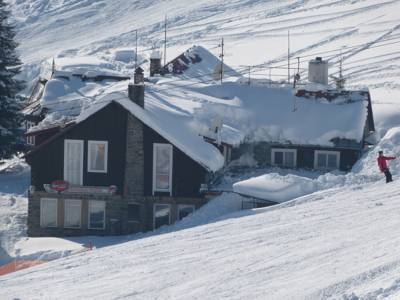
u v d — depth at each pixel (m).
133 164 106.69
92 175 107.25
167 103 118.38
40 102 154.62
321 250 59.03
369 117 124.12
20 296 57.81
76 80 158.25
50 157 107.44
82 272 64.75
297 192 95.88
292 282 50.75
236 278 54.59
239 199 98.06
